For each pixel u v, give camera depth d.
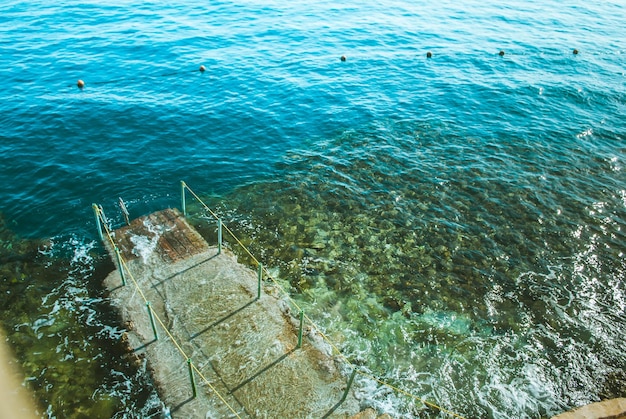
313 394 11.59
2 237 16.95
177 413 11.00
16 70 29.69
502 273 16.27
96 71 30.50
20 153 21.64
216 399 11.30
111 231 16.95
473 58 36.81
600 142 25.19
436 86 31.69
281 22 43.34
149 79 30.02
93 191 19.77
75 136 23.36
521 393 12.36
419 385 12.44
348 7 49.97
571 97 30.53
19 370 12.13
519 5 54.44
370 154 23.45
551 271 16.39
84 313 13.92
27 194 19.20
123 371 12.20
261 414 11.03
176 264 15.53
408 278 15.98
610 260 16.91
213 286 14.66
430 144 24.56
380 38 40.72
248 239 17.58
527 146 24.53
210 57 34.03
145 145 23.20
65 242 16.91
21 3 43.06
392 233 18.06
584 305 15.06
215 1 48.56
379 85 31.56
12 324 13.49
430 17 48.00
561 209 19.56
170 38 37.00
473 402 12.09
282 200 19.89
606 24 47.56
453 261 16.77
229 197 20.05
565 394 12.38
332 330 13.91
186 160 22.38
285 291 15.20
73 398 11.54
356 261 16.66
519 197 20.28
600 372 12.96
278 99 28.80
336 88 30.75
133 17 41.47
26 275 15.30
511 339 13.89
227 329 13.18
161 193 20.05
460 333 14.05
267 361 12.33
